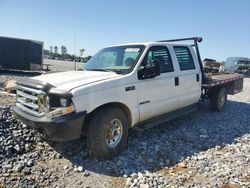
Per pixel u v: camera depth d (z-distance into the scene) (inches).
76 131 167.3
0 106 272.2
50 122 163.0
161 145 217.3
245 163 190.9
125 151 200.8
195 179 166.7
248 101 443.5
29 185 152.3
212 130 266.5
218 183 161.5
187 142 228.8
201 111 341.4
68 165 176.9
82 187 154.3
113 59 227.5
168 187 156.3
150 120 229.0
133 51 220.7
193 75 272.8
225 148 220.4
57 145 201.6
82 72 209.2
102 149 180.9
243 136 255.4
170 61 245.9
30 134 210.4
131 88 198.7
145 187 155.5
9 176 159.0
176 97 248.1
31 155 184.1
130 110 199.6
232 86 366.9
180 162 190.2
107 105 188.2
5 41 856.9
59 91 165.5
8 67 872.3
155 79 221.0
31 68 905.5
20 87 191.3
